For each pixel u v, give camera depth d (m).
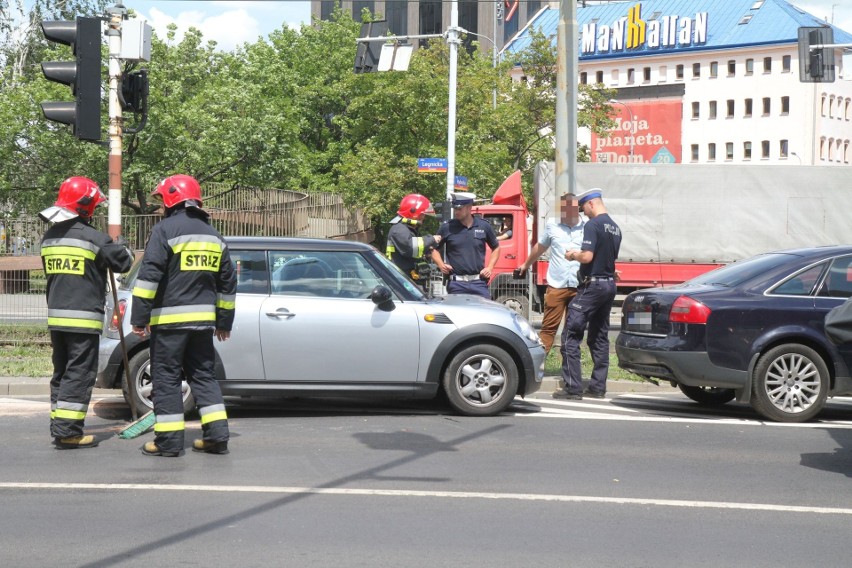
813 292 9.94
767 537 5.84
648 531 5.92
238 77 39.75
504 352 9.84
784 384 9.84
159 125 34.50
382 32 23.92
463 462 7.73
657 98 72.56
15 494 6.64
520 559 5.32
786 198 23.52
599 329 11.56
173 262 7.80
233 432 8.92
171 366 7.86
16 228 14.91
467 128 36.19
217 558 5.29
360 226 34.66
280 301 9.53
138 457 7.84
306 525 5.93
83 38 10.96
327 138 52.84
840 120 99.50
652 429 9.34
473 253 12.22
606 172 23.84
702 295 9.92
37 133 33.59
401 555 5.36
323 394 9.59
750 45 95.38
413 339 9.65
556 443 8.56
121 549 5.44
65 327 8.12
